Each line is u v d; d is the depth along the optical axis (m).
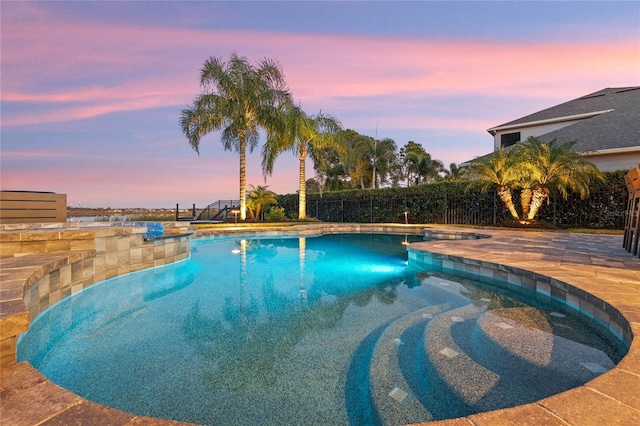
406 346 2.85
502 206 13.92
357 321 3.57
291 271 6.32
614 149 13.26
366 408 2.00
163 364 2.57
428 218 16.50
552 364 2.30
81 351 2.82
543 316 3.35
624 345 2.49
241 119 14.48
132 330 3.29
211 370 2.49
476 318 3.42
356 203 19.75
